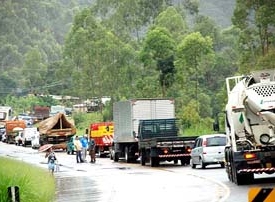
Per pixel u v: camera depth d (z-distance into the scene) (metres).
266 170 44.19
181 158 76.25
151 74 167.75
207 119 144.00
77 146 91.56
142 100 89.62
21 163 70.44
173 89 158.50
